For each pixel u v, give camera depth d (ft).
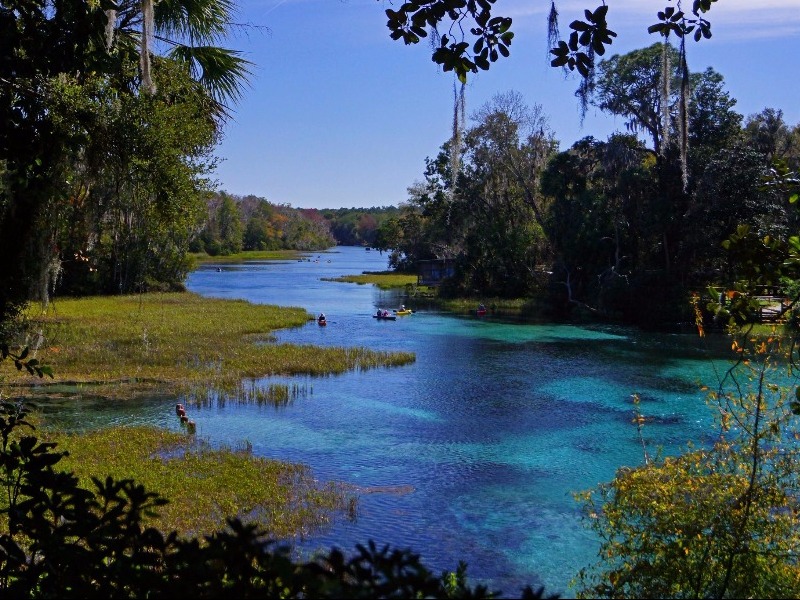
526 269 163.02
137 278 150.92
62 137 19.86
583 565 30.58
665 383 69.15
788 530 20.83
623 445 48.47
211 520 33.30
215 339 91.71
